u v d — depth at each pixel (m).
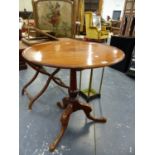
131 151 1.16
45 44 1.31
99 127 1.38
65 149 1.15
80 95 1.86
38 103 1.69
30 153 1.11
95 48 1.20
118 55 1.00
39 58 0.90
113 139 1.26
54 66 0.80
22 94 1.82
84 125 1.39
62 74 2.48
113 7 7.57
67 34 2.36
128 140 1.26
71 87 1.27
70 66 0.79
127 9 2.99
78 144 1.20
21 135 1.25
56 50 1.11
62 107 1.57
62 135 1.21
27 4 4.70
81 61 0.86
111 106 1.70
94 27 4.56
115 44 2.70
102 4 6.72
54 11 2.23
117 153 1.14
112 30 6.69
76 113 1.55
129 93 1.99
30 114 1.50
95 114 1.55
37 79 2.22
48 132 1.30
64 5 2.20
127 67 2.64
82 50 1.13
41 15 2.24
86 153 1.13
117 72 2.72
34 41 2.07
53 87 2.03
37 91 1.91
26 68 2.54
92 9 7.00
